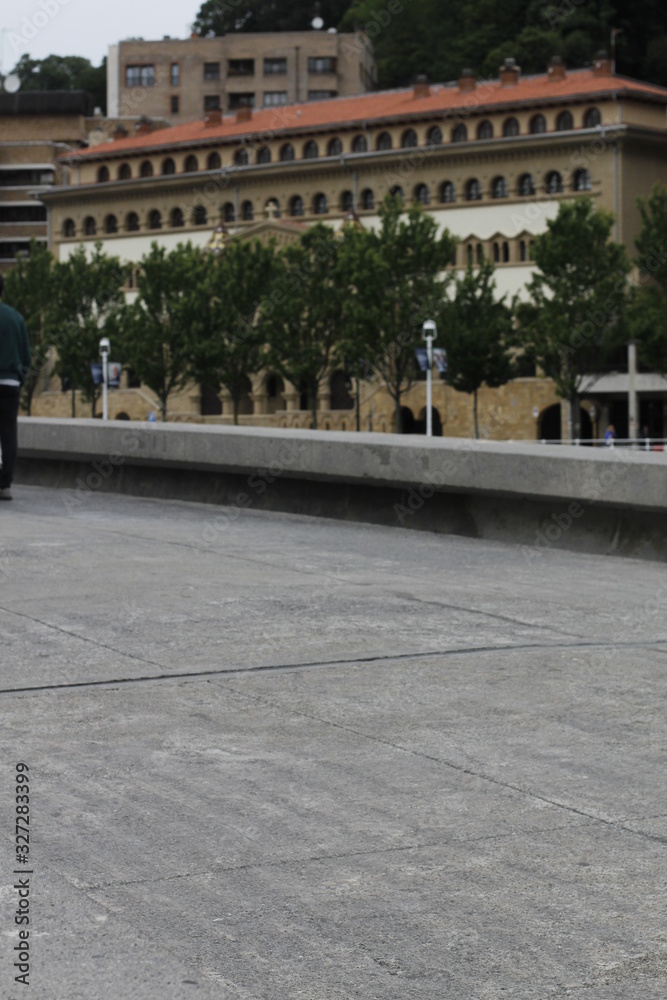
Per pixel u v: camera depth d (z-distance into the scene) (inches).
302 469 621.0
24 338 638.5
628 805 216.4
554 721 264.5
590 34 5024.6
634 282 3545.8
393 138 4195.4
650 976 159.2
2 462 651.5
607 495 498.6
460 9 5457.7
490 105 3978.8
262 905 176.1
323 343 3440.0
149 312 3624.5
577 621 362.9
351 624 354.0
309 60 6594.5
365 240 3211.1
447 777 228.8
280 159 4441.4
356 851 195.0
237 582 416.5
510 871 188.5
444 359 2923.2
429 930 169.6
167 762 234.8
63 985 153.9
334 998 152.5
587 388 2982.3
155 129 6254.9
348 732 255.0
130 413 4453.7
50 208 4879.4
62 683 288.7
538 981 157.4
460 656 319.6
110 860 190.1
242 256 3513.8
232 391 3590.1
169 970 157.9
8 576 420.2
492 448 546.3
